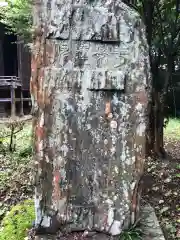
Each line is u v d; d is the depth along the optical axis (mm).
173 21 6801
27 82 16531
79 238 3020
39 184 3035
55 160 3020
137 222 3135
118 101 3002
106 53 2961
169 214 4199
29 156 6945
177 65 9984
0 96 16922
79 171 3053
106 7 2924
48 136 2998
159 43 6824
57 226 3076
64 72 2951
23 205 3889
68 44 2936
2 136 8680
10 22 9500
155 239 2992
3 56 17375
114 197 3072
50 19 2898
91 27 2924
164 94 6895
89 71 2965
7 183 5094
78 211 3068
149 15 6402
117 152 3043
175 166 6066
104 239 3023
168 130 11469
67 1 2887
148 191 4844
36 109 2984
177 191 4852
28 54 16359
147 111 3016
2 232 3332
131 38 2953
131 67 2975
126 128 3023
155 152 6852
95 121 3018
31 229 3291
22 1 8188
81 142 3027
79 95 2986
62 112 2984
